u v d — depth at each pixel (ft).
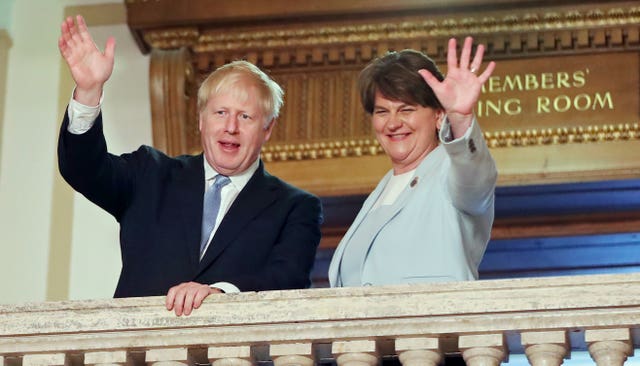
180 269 14.02
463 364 12.80
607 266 27.12
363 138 25.66
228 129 14.71
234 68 15.12
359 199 25.76
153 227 14.32
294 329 12.03
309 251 14.48
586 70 25.50
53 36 27.37
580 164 24.99
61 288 25.94
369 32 25.88
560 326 11.63
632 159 24.91
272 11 25.76
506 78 25.63
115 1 27.12
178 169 14.93
